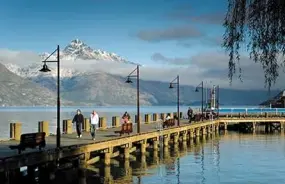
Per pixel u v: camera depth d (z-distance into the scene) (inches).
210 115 2878.9
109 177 1124.5
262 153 1722.4
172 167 1341.0
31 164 824.3
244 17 425.7
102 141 1168.2
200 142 2202.3
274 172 1268.5
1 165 729.6
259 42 425.1
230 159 1540.4
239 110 3297.2
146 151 1680.6
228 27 435.2
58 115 994.1
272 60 425.4
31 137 899.4
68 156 979.3
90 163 1123.3
